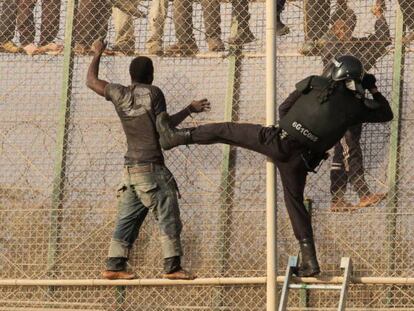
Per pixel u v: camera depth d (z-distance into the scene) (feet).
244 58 114.83
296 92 99.55
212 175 113.29
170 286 110.52
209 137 99.40
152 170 102.73
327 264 109.70
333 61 98.99
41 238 114.73
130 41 117.29
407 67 112.47
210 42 115.03
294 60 113.29
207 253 111.65
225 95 114.62
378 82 112.37
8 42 119.34
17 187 116.06
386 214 109.09
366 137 111.45
